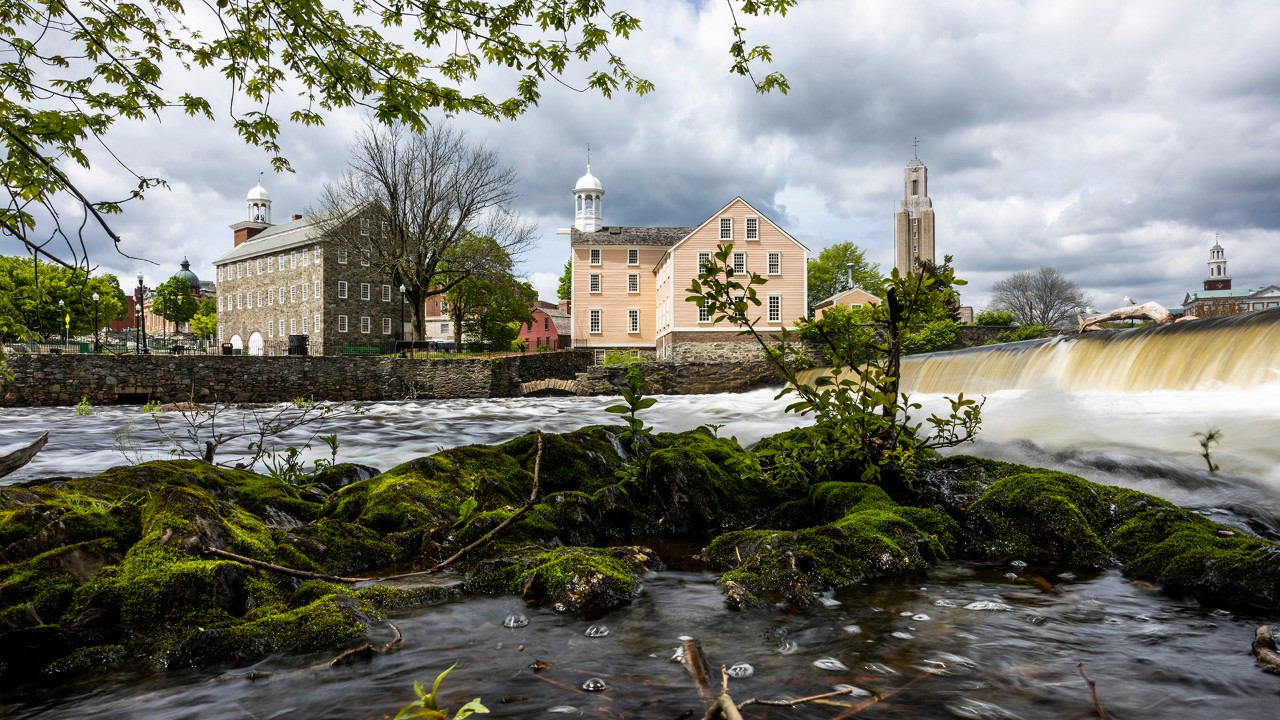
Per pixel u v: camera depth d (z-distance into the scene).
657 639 2.32
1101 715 1.67
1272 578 2.53
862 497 4.04
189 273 122.69
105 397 28.00
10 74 3.76
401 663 2.14
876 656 2.12
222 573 2.65
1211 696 1.77
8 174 3.72
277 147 4.38
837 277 81.25
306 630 2.34
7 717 1.83
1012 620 2.47
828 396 4.27
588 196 62.72
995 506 3.79
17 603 2.42
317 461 5.77
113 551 2.84
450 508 4.09
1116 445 5.84
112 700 1.93
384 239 40.44
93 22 3.83
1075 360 13.73
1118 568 3.25
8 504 3.18
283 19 4.00
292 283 64.12
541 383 34.03
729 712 1.26
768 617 2.55
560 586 2.81
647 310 52.47
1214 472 4.85
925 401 12.35
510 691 1.88
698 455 4.71
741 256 44.88
